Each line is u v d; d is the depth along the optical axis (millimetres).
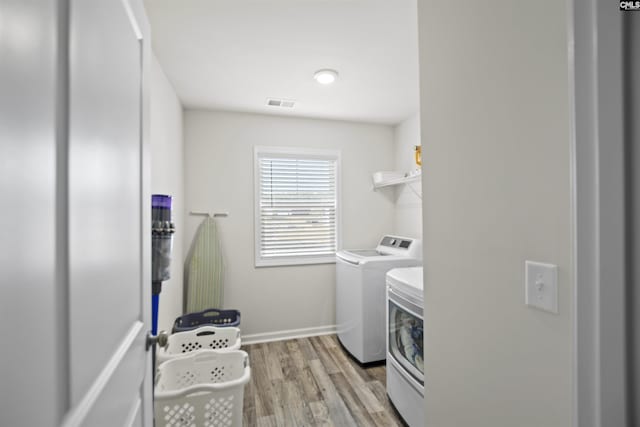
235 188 3000
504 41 827
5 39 318
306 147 3207
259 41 1793
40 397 376
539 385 739
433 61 1110
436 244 1117
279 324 3107
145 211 877
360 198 3385
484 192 902
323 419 1849
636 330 540
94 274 532
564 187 680
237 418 1400
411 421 1698
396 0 1454
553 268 704
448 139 1048
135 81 792
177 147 2553
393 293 1938
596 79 572
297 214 3215
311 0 1450
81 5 485
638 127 541
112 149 625
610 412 553
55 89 416
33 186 367
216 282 2848
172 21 1598
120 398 650
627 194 545
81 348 479
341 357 2676
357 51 1911
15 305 333
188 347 2029
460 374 1005
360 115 3127
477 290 935
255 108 2898
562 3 678
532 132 751
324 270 3254
